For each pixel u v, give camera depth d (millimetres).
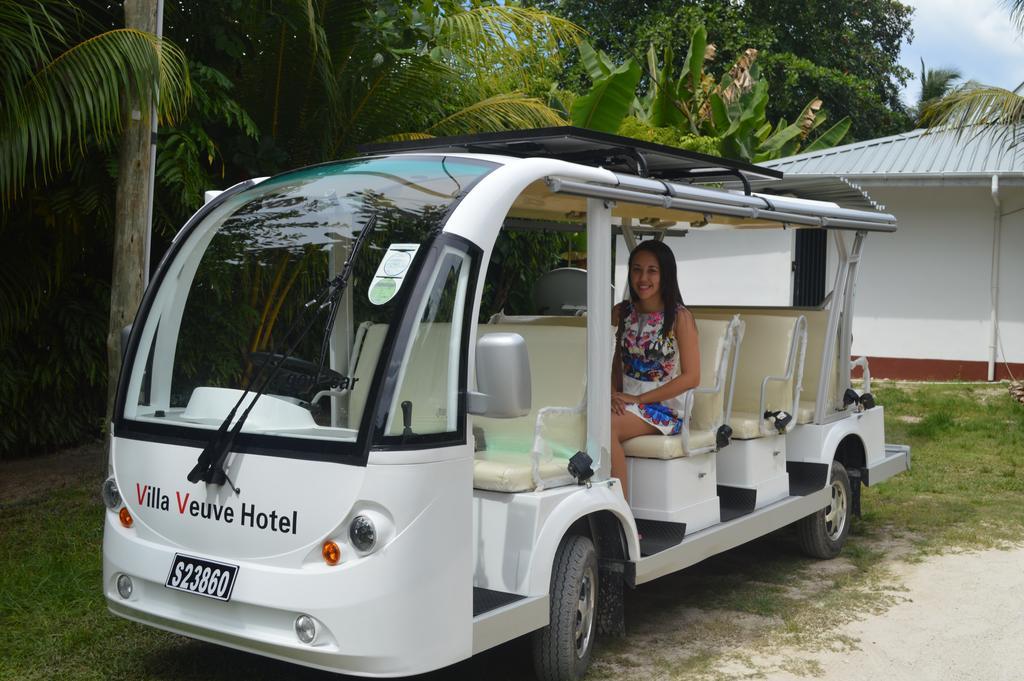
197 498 3727
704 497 5219
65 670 4344
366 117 8328
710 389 5297
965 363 14641
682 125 17516
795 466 6473
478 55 8836
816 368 6590
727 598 5648
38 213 7637
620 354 5215
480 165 4066
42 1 6441
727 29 25281
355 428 3527
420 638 3428
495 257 10156
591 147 4730
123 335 4250
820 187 6715
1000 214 14320
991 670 4625
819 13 28172
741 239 14719
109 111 6031
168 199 7914
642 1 26734
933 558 6516
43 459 8477
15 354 8211
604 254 4402
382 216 3936
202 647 4629
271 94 7992
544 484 4145
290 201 4262
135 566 3855
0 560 5719
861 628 5168
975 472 9195
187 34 7867
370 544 3379
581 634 4371
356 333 3697
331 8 7758
